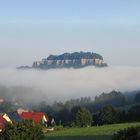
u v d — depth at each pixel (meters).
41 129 62.59
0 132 60.50
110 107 160.12
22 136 59.94
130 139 46.72
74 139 92.31
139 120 156.50
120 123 149.12
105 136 94.88
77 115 156.00
